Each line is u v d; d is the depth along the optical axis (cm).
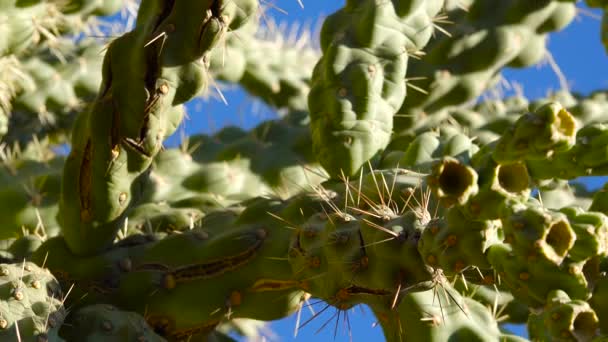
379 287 230
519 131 194
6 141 359
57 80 371
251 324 340
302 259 250
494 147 200
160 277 269
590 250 197
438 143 297
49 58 377
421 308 264
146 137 257
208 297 269
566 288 200
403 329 266
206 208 327
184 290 269
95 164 259
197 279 270
